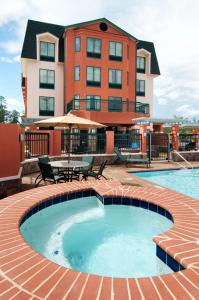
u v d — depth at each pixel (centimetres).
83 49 2691
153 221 493
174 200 507
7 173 807
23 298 208
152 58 3369
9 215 413
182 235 332
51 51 2797
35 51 2719
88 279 236
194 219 400
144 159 1505
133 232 480
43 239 441
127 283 230
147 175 1339
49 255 389
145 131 1662
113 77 2850
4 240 320
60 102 2838
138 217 523
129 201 539
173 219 406
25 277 238
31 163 1152
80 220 526
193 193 993
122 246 423
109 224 516
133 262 371
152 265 360
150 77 3297
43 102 2781
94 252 403
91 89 2744
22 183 935
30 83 2731
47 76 2784
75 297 210
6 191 795
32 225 464
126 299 208
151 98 3297
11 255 280
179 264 272
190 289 221
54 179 825
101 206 567
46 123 915
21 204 470
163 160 1700
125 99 2902
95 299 208
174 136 1805
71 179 916
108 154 1535
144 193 559
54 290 219
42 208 505
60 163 944
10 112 6831
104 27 2795
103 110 2698
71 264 365
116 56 2859
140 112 2638
